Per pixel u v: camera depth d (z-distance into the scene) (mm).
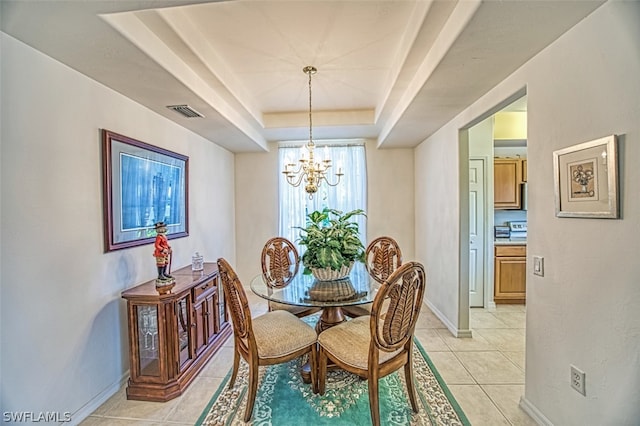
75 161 2072
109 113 2385
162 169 3059
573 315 1713
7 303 1659
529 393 2086
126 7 1486
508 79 2264
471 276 4273
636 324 1377
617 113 1434
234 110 3441
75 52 1851
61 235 1965
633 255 1384
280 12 1975
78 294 2084
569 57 1692
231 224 5098
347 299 2316
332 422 2020
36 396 1805
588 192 1591
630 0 1369
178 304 2418
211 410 2152
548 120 1866
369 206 5133
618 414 1466
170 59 2143
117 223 2418
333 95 3531
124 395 2336
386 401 2211
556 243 1831
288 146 5172
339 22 2090
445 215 3705
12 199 1683
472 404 2189
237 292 2070
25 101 1747
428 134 4164
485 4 1470
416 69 2492
